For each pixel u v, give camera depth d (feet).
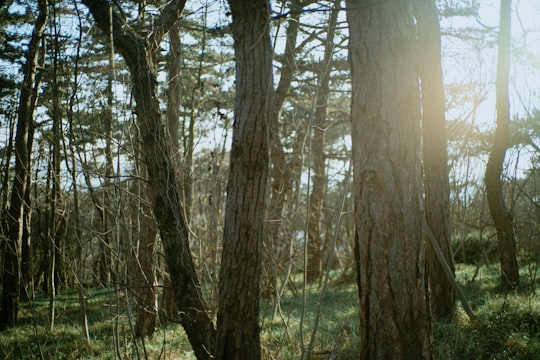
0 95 44.06
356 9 15.96
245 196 17.34
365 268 15.43
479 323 24.43
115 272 20.74
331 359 17.07
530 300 26.89
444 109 29.89
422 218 15.35
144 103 20.81
